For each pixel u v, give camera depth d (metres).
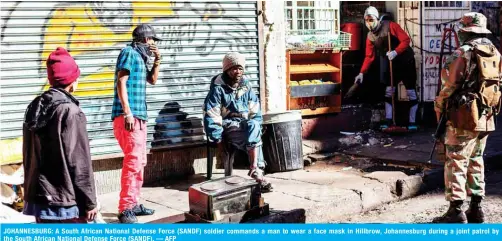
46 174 3.55
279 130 7.00
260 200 5.25
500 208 5.85
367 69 9.38
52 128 3.50
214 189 5.04
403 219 5.71
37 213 3.56
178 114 6.70
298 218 5.46
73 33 5.96
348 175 6.86
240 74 6.31
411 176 6.60
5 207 5.14
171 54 6.63
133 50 5.21
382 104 9.70
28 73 5.73
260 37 7.34
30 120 3.56
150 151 6.46
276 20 7.60
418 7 9.53
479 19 5.07
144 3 6.40
